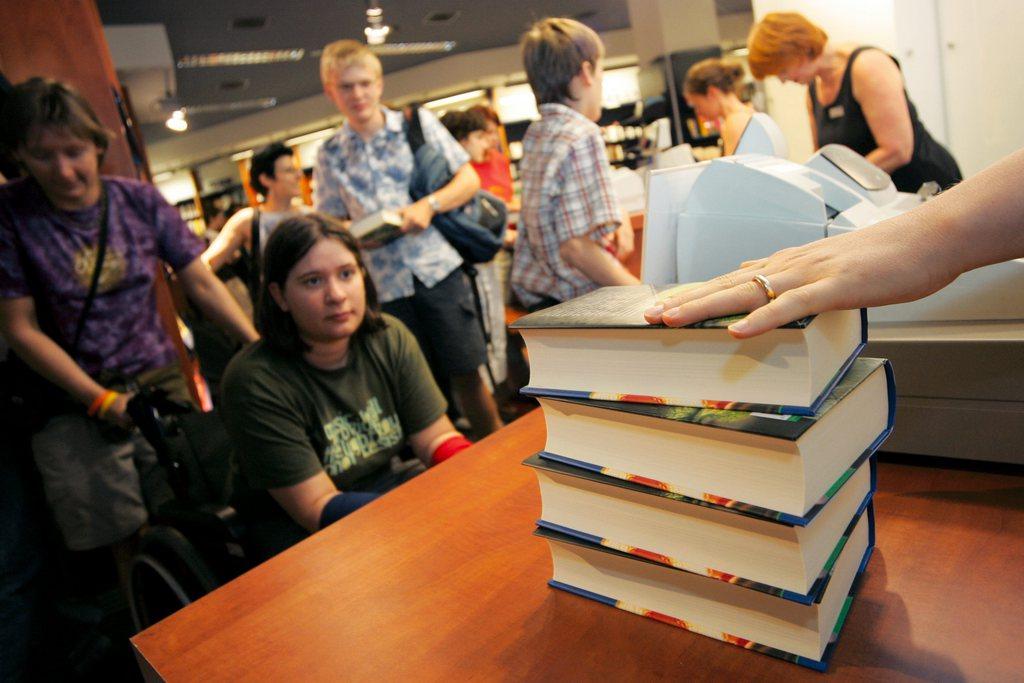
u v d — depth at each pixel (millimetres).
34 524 1955
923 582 586
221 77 10516
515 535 770
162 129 12766
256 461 1485
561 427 620
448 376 2629
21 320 1869
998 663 488
